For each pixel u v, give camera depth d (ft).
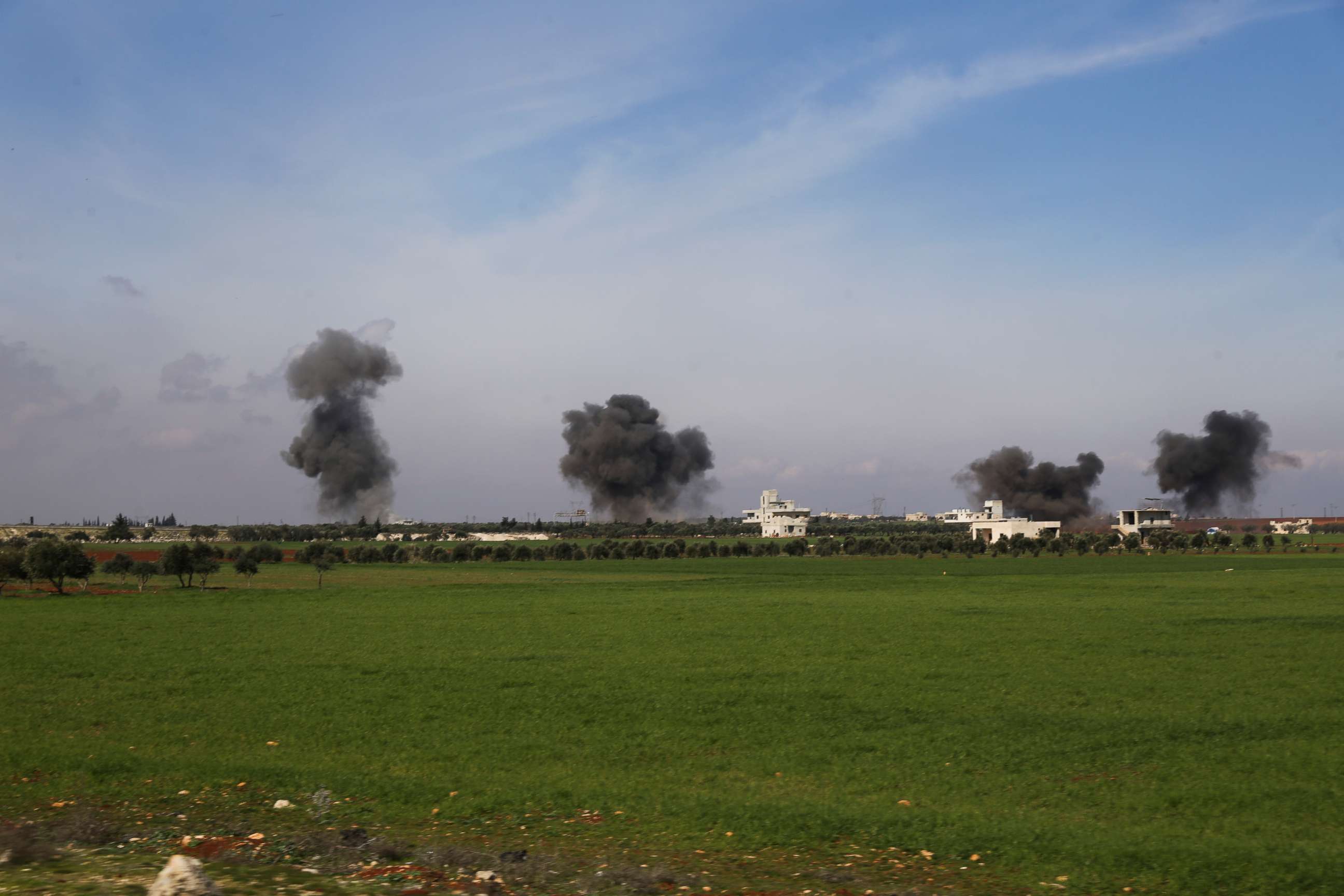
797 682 138.31
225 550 588.09
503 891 52.01
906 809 74.64
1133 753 93.56
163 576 396.57
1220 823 70.64
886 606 254.47
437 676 147.95
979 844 64.59
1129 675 140.46
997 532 650.02
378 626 219.61
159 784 83.82
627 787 83.10
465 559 537.24
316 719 115.55
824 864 61.11
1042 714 113.29
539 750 98.68
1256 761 89.71
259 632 210.38
